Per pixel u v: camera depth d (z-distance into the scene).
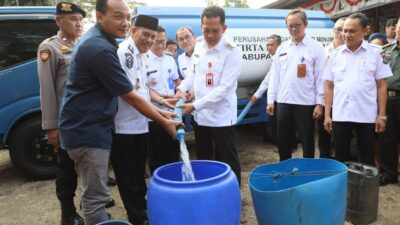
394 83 3.43
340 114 3.16
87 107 2.05
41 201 3.56
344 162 3.09
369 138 3.14
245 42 4.67
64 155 2.71
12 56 3.85
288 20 3.31
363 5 6.67
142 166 2.76
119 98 2.46
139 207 2.68
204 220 1.74
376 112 3.11
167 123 2.23
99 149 2.10
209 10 2.64
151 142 3.36
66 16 2.77
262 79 4.89
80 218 2.82
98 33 2.06
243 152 5.05
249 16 4.98
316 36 5.23
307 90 3.33
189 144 5.66
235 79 2.77
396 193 3.38
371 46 3.07
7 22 3.86
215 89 2.74
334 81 3.21
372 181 2.75
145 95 2.65
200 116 2.87
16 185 4.04
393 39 4.49
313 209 2.05
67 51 2.75
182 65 4.08
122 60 2.44
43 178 4.10
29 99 3.88
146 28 2.48
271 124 5.13
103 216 2.15
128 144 2.54
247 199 3.34
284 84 3.41
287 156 3.54
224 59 2.74
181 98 2.92
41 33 3.96
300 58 3.31
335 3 7.56
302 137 3.41
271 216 2.10
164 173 2.09
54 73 2.68
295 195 2.03
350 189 2.81
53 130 2.69
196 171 2.20
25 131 3.93
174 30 4.45
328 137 4.07
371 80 3.06
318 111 3.34
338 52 3.19
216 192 1.76
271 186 2.44
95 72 1.98
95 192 2.13
